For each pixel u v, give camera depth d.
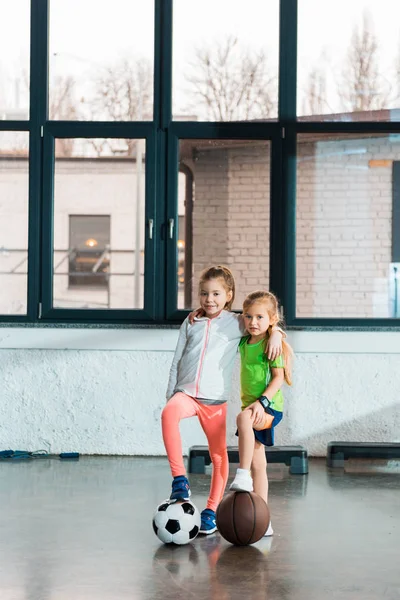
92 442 6.73
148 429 6.72
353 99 6.79
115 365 6.73
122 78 6.82
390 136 6.79
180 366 4.54
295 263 6.79
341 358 6.68
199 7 6.80
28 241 6.81
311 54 6.79
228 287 4.54
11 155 6.84
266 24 6.79
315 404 6.69
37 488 5.43
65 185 6.84
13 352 6.74
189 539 4.09
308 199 6.80
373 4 6.77
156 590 3.40
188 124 6.80
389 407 6.67
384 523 4.57
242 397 4.43
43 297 6.79
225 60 6.80
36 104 6.83
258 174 6.79
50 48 6.85
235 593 3.37
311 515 4.75
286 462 6.07
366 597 3.32
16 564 3.75
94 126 6.80
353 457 6.32
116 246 6.83
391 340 6.68
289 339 6.68
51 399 6.74
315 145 6.80
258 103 6.80
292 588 3.44
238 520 4.03
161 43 6.80
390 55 6.77
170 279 6.79
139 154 6.82
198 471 6.05
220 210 6.80
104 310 6.80
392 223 6.78
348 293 6.79
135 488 5.46
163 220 6.81
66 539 4.19
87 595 3.32
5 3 6.86
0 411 6.75
